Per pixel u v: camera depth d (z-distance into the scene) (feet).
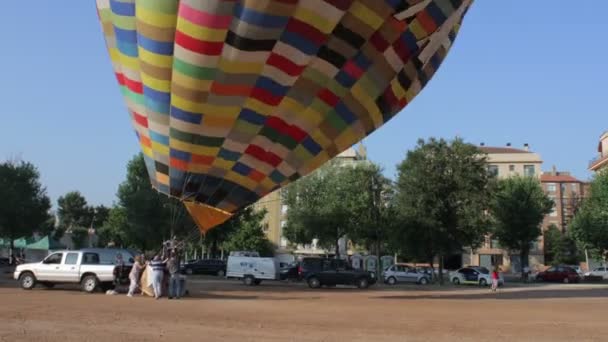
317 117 53.42
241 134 52.85
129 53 50.85
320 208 153.69
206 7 43.52
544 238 295.69
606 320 54.80
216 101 49.55
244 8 43.57
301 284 121.08
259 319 49.96
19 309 52.31
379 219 146.41
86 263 77.82
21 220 162.81
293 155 56.18
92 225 353.72
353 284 109.60
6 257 213.66
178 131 52.13
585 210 158.92
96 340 36.04
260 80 49.01
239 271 114.52
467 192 128.06
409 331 44.50
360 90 52.70
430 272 139.64
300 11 44.60
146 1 46.01
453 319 53.93
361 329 44.98
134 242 174.60
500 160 296.71
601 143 232.53
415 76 55.93
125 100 55.57
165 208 163.22
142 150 58.70
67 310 52.54
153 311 54.08
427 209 129.80
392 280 138.92
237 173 56.34
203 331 41.34
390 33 49.29
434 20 50.03
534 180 204.13
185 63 47.01
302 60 47.67
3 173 165.48
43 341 35.17
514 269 264.11
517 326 48.93
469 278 139.64
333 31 47.57
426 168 131.13
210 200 57.82
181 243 71.15
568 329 47.37
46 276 77.82
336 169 161.58
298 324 47.09
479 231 129.29
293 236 178.19
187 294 77.41
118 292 78.64
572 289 117.19
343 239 215.10
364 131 57.31
